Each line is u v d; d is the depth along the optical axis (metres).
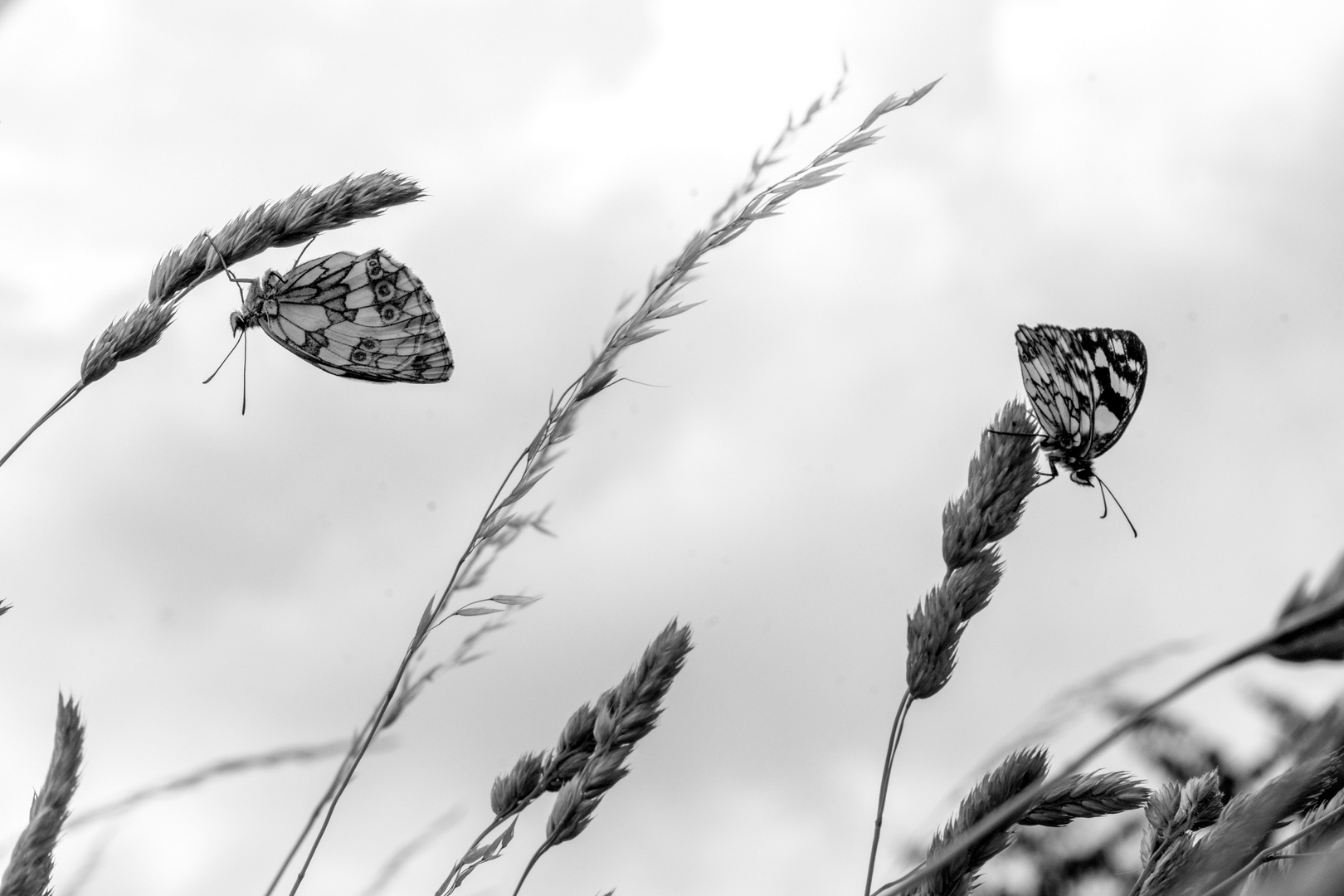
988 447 0.43
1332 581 0.16
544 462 0.43
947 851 0.21
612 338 0.43
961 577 0.42
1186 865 0.36
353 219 0.44
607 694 0.43
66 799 0.42
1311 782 0.25
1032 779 0.41
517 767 0.43
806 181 0.43
